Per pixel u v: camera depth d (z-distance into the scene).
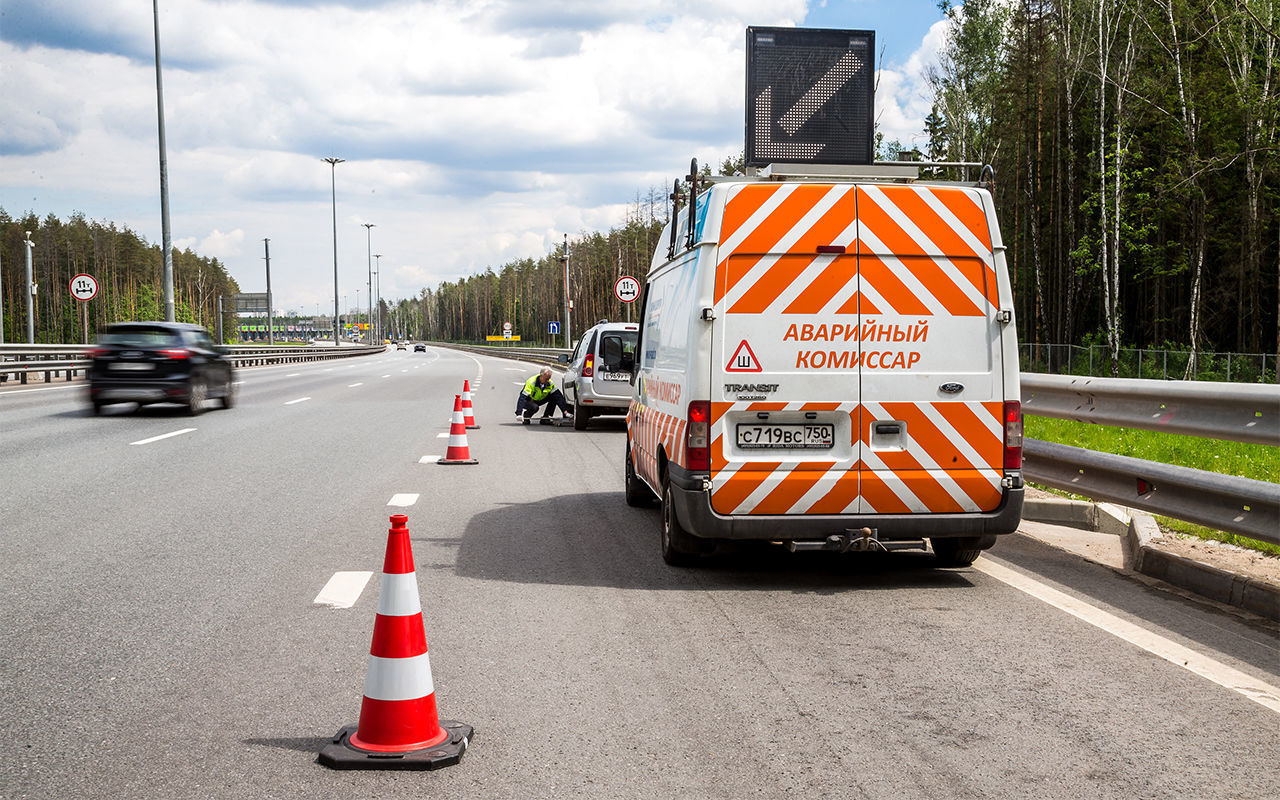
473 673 4.93
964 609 6.14
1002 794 3.51
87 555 7.66
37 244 129.12
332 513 9.59
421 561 7.58
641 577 7.07
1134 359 38.91
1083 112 47.81
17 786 3.61
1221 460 10.54
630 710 4.40
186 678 4.84
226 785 3.63
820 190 6.62
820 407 6.59
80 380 32.41
